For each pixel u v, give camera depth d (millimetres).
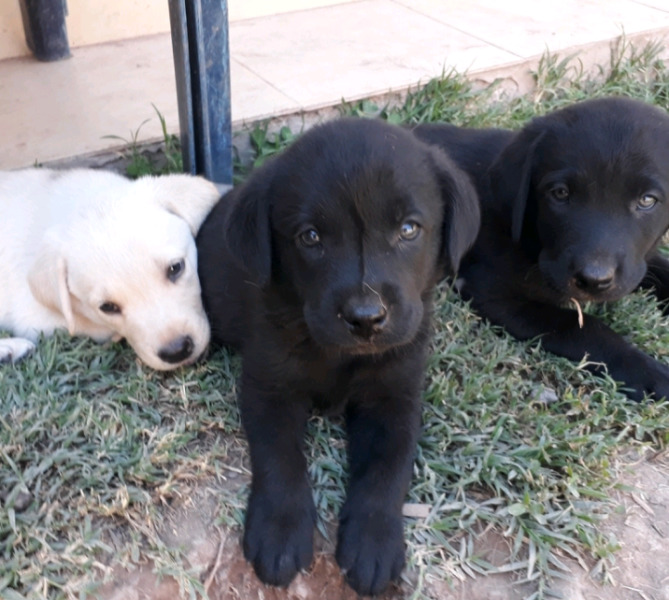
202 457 590
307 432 619
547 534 554
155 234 653
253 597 529
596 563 549
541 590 531
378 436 591
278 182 547
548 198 660
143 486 575
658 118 656
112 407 630
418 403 610
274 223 550
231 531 554
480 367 679
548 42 1051
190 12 719
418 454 600
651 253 717
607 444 611
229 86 766
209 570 537
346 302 510
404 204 524
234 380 656
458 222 562
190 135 778
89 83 964
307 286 538
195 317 657
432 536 555
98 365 667
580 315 686
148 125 873
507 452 601
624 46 1063
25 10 1001
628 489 588
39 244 680
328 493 574
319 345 557
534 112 954
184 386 641
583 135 644
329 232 522
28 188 735
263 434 583
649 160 631
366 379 599
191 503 568
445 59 1003
